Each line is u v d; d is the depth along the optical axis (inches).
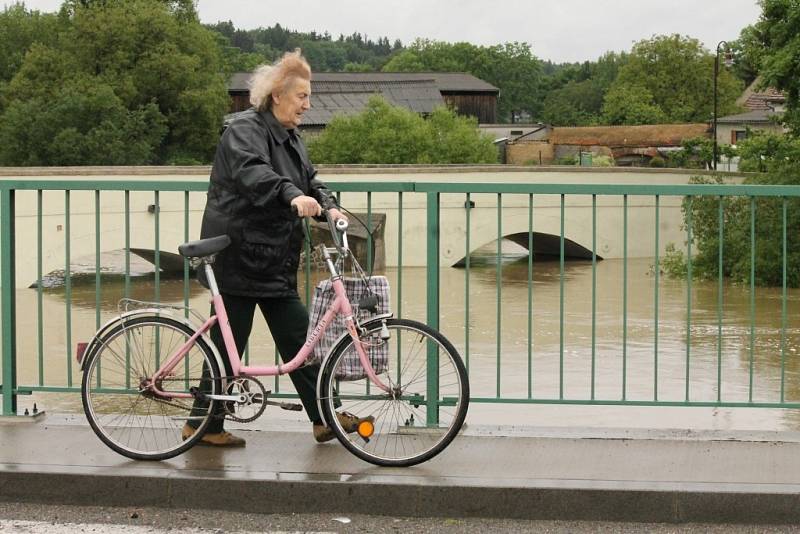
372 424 238.1
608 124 4672.7
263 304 252.8
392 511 221.5
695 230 1457.9
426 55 7229.3
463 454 244.8
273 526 214.8
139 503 227.0
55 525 213.9
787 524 213.9
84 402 246.8
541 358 770.8
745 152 1528.1
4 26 3767.2
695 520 215.8
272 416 390.6
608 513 217.5
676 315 1094.4
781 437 261.0
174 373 247.4
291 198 231.9
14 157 3006.9
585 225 1834.4
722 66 4643.2
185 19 3457.2
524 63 7421.3
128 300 251.1
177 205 1449.3
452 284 1493.6
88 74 3122.5
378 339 239.6
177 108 3245.6
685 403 274.2
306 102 245.9
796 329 964.6
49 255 1350.9
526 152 3961.6
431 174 1743.4
